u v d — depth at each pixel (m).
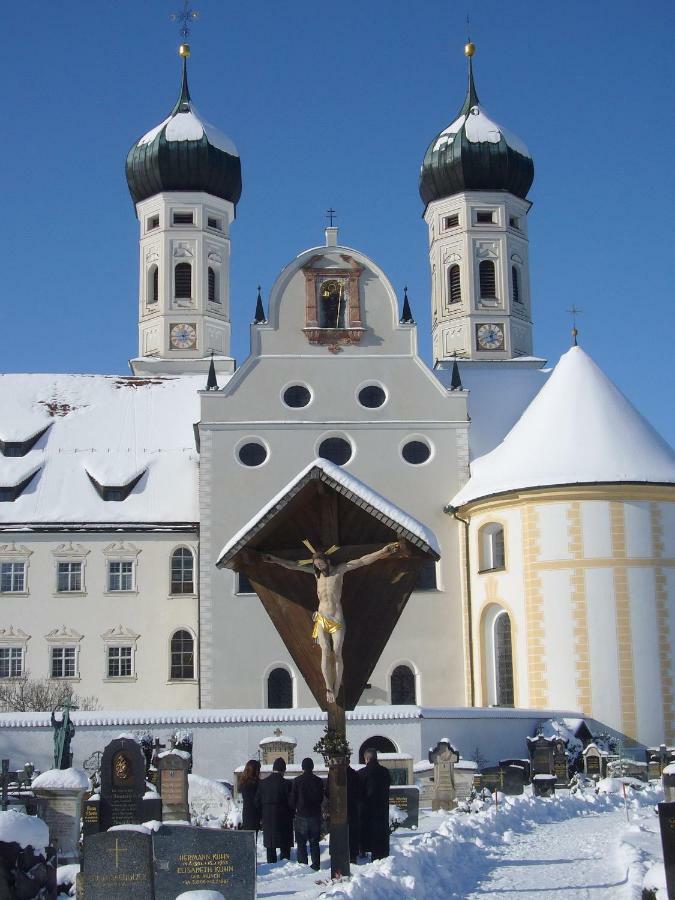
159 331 80.19
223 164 81.81
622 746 56.34
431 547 23.48
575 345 65.06
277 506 23.91
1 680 65.12
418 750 51.28
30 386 75.69
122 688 65.50
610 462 59.47
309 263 65.94
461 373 72.81
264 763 45.81
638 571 58.19
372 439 64.69
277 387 64.88
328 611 23.69
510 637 60.28
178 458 71.00
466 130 78.06
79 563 66.81
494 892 22.03
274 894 22.03
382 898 20.50
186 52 85.62
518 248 78.50
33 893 21.08
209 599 62.44
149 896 20.67
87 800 31.05
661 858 25.09
